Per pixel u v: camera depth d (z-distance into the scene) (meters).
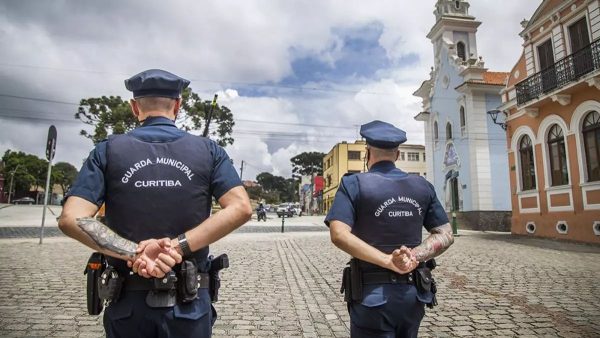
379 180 2.37
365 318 2.17
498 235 18.27
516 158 18.31
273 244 13.08
